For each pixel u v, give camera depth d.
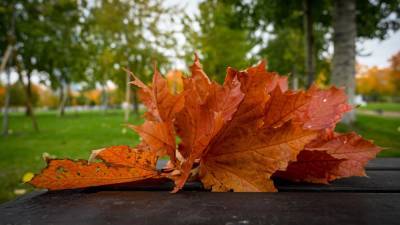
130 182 0.34
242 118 0.31
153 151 0.30
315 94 0.39
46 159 0.28
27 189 1.40
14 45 3.88
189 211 0.28
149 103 0.36
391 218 0.26
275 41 8.10
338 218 0.26
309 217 0.26
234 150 0.32
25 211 0.28
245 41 5.92
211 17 5.65
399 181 0.39
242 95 0.30
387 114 12.07
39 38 5.66
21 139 3.55
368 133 2.86
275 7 4.19
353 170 0.35
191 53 5.68
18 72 3.99
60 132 4.46
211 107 0.31
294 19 5.00
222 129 0.31
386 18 4.26
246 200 0.30
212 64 5.58
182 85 0.35
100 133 4.21
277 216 0.26
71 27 5.68
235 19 4.39
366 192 0.34
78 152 2.49
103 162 0.30
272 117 0.32
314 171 0.35
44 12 5.28
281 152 0.30
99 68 7.26
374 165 0.55
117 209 0.28
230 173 0.32
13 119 9.86
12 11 4.14
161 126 0.31
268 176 0.30
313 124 0.37
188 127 0.32
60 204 0.30
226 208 0.28
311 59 4.32
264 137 0.30
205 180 0.32
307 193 0.32
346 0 3.13
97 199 0.31
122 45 5.78
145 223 0.25
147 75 5.98
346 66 3.14
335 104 0.38
